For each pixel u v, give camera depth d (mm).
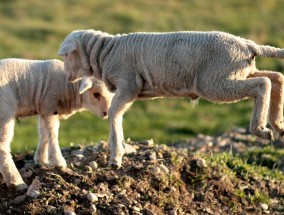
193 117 29109
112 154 12516
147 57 12195
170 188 13469
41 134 14055
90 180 13195
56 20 42906
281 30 42000
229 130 23875
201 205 13523
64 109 14016
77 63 13047
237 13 45969
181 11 45750
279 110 12320
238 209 13867
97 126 27797
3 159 13023
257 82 11453
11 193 13000
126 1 48000
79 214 12281
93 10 45531
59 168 13570
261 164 17797
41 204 12391
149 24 42031
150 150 14539
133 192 13062
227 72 11656
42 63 13820
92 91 13797
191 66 11875
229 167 15320
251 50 11820
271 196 14898
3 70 13273
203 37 11891
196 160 14391
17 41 38125
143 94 12609
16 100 13312
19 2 47062
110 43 12664
